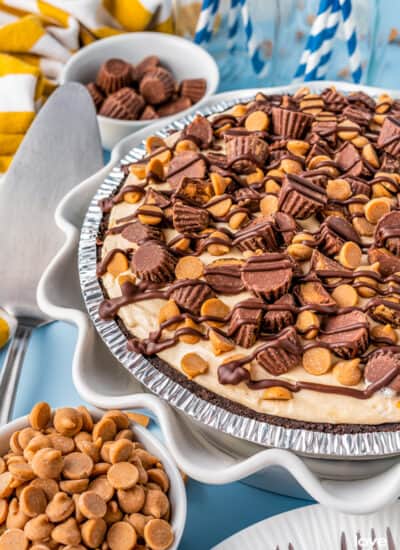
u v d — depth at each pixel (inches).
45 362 19.3
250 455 16.7
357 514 15.1
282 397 15.7
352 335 15.9
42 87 23.3
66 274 18.8
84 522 15.4
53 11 24.3
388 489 15.1
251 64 25.1
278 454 15.3
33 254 20.2
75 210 19.8
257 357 15.9
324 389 15.7
